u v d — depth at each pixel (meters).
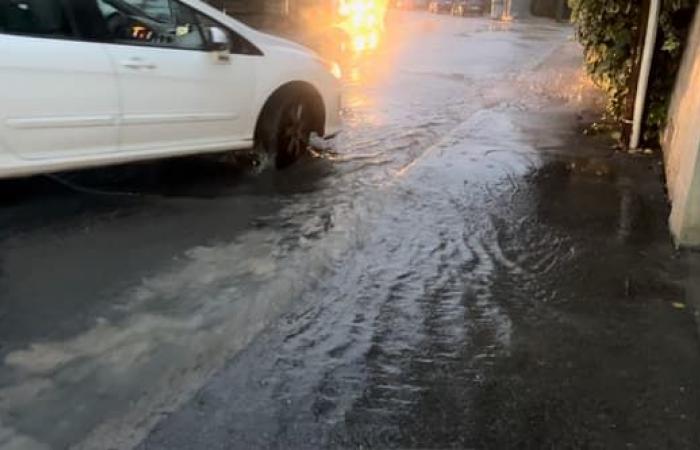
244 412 3.29
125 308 4.18
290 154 7.03
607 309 4.32
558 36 25.08
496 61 16.66
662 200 6.38
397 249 5.13
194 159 7.10
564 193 6.51
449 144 8.20
